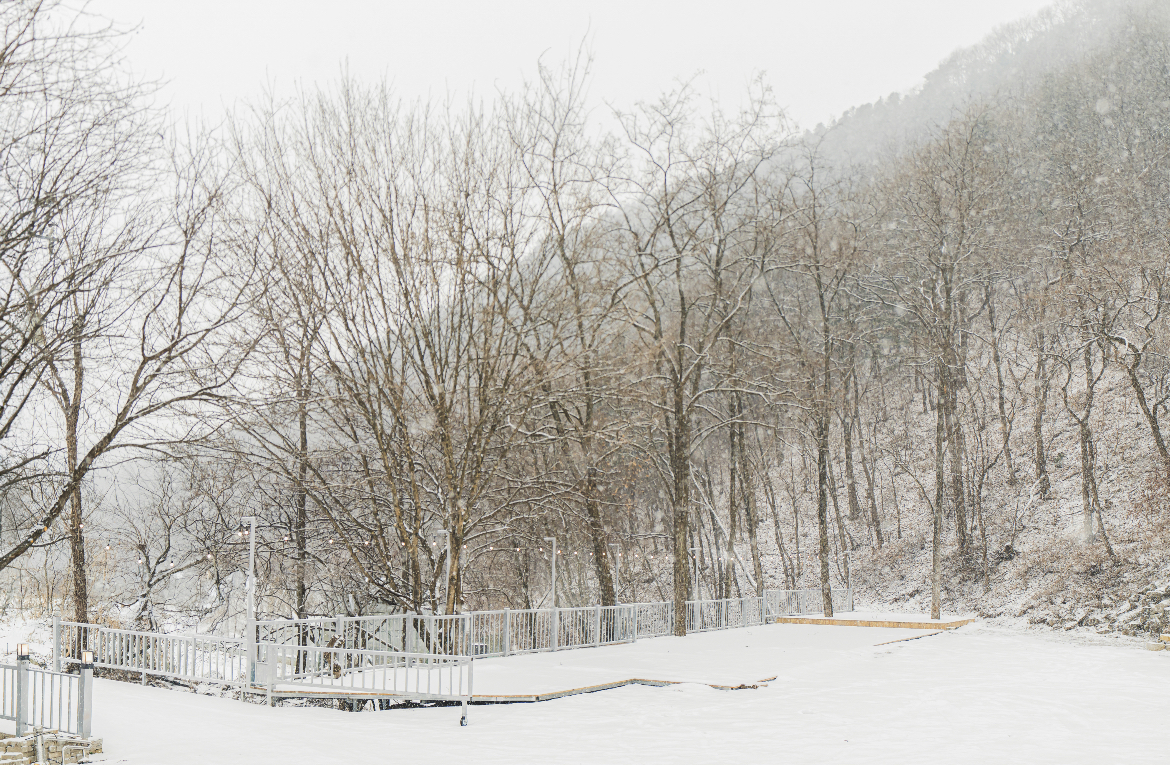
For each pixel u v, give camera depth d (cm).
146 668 1764
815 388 3431
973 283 4625
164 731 1232
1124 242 3994
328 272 2222
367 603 2597
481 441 2283
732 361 3325
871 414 5528
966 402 4575
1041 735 1216
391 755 1081
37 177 1290
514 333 2364
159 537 2811
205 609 2825
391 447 2283
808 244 3844
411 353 2216
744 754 1092
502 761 1048
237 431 2178
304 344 2184
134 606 2755
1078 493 3966
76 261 1324
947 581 3984
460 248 2219
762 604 3412
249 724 1300
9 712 1222
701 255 3434
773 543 5116
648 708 1459
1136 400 4191
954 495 4166
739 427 3697
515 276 2577
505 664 1928
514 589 3384
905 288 4116
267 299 2092
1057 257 4484
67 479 1617
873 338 4784
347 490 2344
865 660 2184
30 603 3034
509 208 2347
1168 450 3725
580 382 2609
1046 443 4384
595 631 2434
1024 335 4653
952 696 1595
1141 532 3425
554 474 2802
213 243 1795
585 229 2617
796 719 1355
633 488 3556
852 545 4769
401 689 1505
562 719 1355
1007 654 2348
